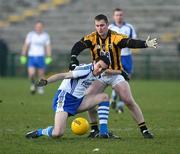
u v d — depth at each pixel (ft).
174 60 283.59
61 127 89.92
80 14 334.24
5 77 296.10
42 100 173.17
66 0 345.10
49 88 235.20
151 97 185.68
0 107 148.46
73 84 90.79
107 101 93.35
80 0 342.03
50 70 290.15
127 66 145.89
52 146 85.25
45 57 233.35
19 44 330.13
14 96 187.11
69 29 329.31
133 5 328.08
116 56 94.99
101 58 89.97
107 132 93.66
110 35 94.53
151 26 314.96
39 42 212.23
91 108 92.99
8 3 353.92
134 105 94.99
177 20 316.19
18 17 345.10
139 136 97.04
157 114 133.90
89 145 86.28
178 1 325.01
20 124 114.11
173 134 99.55
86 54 296.30
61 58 290.97
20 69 297.53
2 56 296.10
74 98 90.99
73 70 90.17
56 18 337.31
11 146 85.40
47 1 350.43
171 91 211.82
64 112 90.53
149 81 273.54
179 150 82.33
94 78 91.09
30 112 136.77
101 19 93.04
